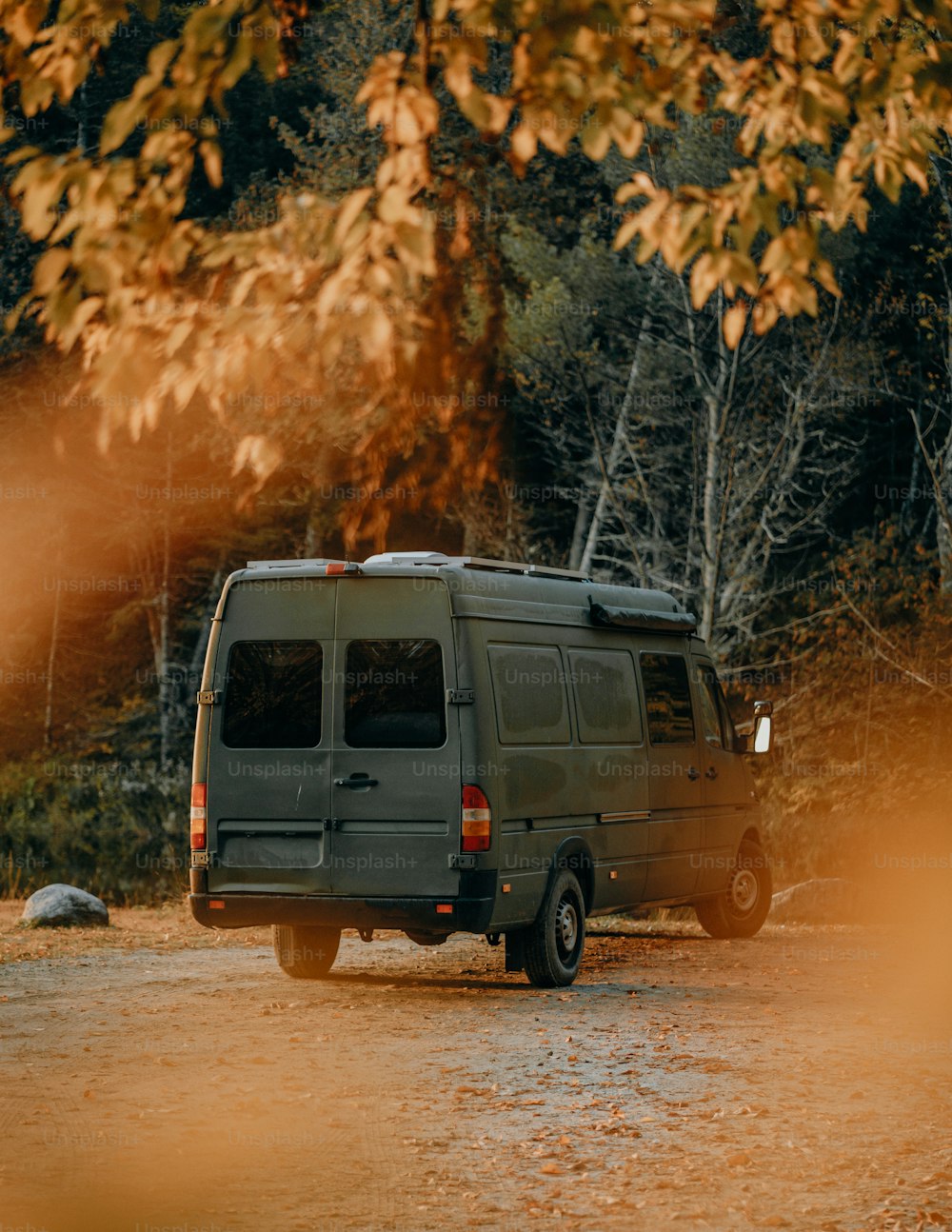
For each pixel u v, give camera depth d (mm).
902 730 27062
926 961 16203
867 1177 7695
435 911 13102
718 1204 7246
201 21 5320
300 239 5129
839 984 14445
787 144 6125
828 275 5566
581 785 14719
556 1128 8680
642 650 16375
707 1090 9641
